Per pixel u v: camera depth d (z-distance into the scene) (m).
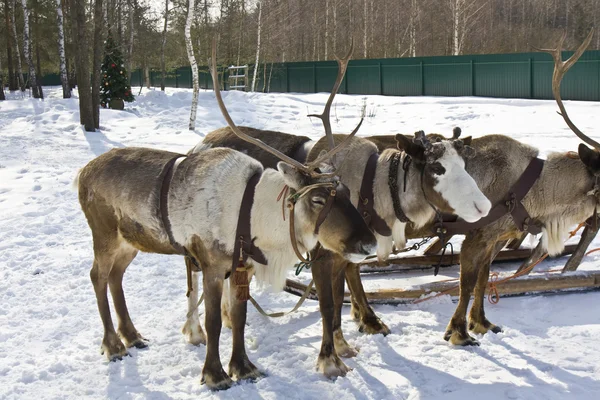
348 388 4.45
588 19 54.66
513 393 4.28
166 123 19.31
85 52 17.70
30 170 12.56
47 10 39.12
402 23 43.16
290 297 6.45
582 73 23.11
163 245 4.80
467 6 39.50
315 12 41.91
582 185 5.46
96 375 4.75
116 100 23.03
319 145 5.38
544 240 5.62
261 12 33.78
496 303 6.09
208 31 34.09
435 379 4.57
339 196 4.31
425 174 4.92
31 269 7.27
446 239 5.59
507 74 25.50
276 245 4.50
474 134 15.91
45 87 45.94
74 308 6.14
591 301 6.04
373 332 5.44
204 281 4.57
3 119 20.77
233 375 4.66
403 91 29.05
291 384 4.54
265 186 4.48
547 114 18.64
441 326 5.58
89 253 7.83
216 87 4.42
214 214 4.48
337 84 4.77
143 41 38.47
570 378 4.53
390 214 5.23
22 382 4.66
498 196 5.37
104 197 4.98
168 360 5.00
